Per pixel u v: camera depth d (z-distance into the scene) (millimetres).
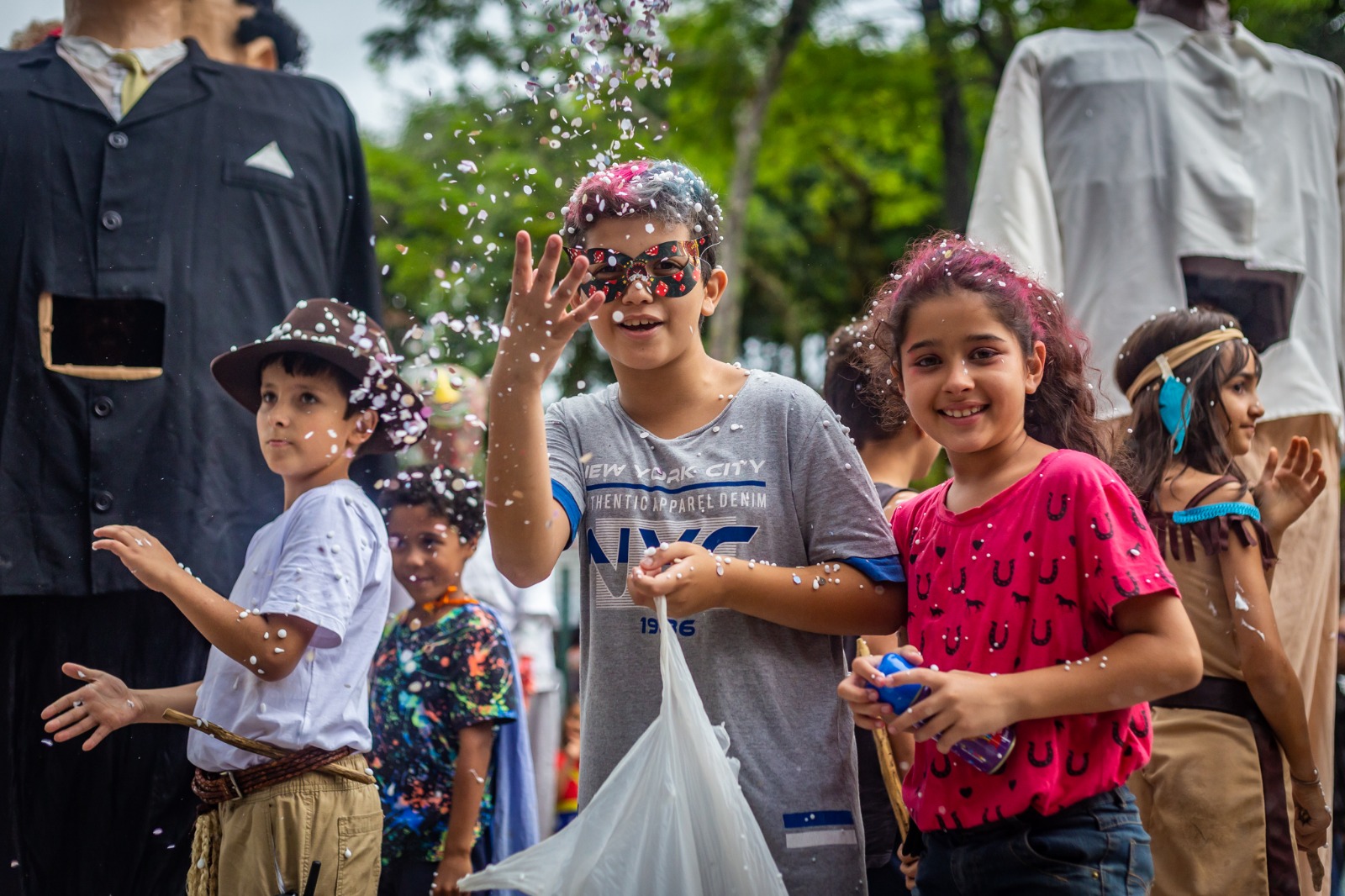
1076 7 8258
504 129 5984
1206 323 2590
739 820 1772
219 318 2631
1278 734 2354
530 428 1815
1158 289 3277
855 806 1993
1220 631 2389
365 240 2971
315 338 2324
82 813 2420
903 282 1987
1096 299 3326
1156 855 2396
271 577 2254
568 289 1771
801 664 2004
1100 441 2199
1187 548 2412
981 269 1916
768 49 9320
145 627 2473
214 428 2578
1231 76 3355
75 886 2416
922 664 1882
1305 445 2562
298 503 2318
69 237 2533
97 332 2547
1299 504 2553
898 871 2482
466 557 2992
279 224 2748
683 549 1847
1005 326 1884
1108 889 1711
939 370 1888
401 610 3145
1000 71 8695
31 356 2477
